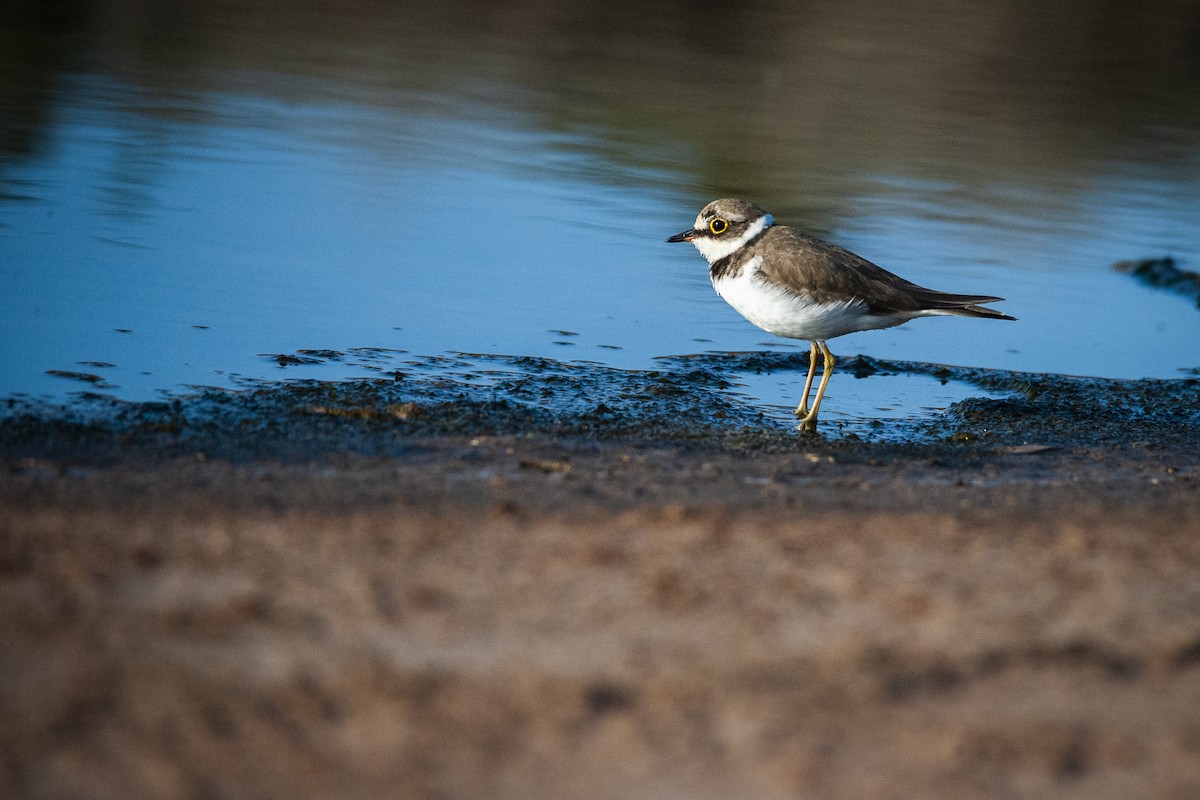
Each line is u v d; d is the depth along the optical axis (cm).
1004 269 1694
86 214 1616
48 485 860
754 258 1233
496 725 574
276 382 1205
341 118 2211
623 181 1950
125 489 865
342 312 1412
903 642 656
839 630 669
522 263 1608
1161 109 2719
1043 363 1452
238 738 557
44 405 1086
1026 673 631
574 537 797
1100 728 587
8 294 1357
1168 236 1866
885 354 1462
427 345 1351
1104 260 1756
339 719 575
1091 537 839
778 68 2883
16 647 616
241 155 1938
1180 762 564
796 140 2278
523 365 1314
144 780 526
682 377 1320
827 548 791
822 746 566
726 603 698
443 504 872
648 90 2573
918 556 783
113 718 565
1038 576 754
